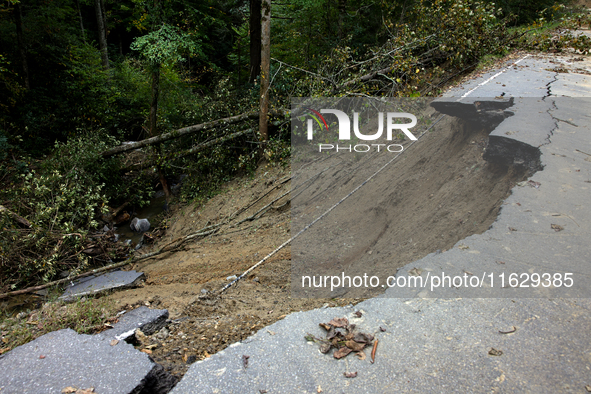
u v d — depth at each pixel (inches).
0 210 310.8
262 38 434.6
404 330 103.4
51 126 542.3
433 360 92.8
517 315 106.7
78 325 134.1
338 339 100.8
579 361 91.0
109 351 105.5
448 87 434.9
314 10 617.9
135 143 458.3
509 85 367.2
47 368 98.6
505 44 587.8
